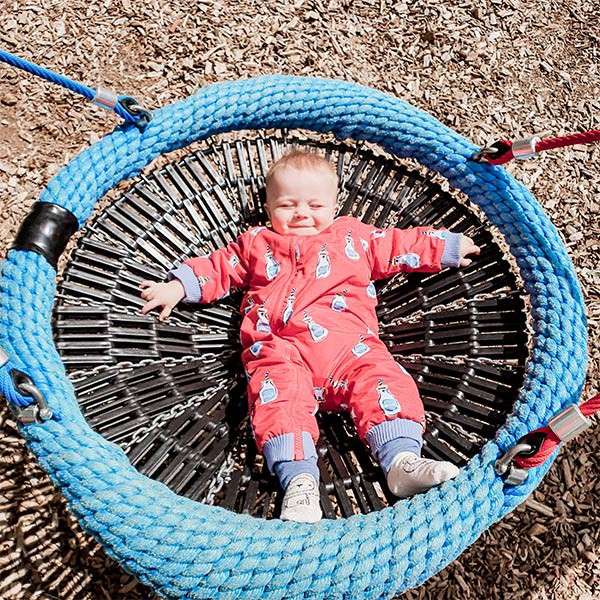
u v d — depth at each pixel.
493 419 1.17
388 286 1.36
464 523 1.01
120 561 0.97
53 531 1.37
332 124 1.45
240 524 0.98
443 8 2.06
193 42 1.93
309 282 1.28
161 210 1.35
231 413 1.22
